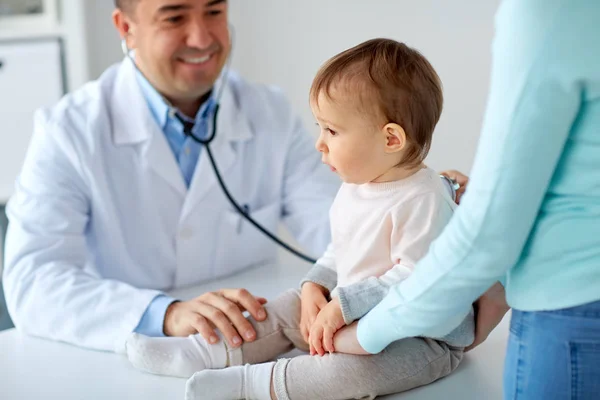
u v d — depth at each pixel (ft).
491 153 2.33
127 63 5.06
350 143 3.19
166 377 3.72
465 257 2.47
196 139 4.92
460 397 3.38
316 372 3.25
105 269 4.95
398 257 3.24
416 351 3.35
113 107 4.96
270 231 5.45
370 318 2.96
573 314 2.48
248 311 3.76
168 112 4.97
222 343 3.67
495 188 2.34
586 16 2.19
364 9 7.39
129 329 4.00
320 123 3.28
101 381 3.69
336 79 3.17
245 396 3.34
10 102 7.48
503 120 2.29
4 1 7.59
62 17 7.53
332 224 3.51
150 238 4.96
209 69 4.87
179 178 4.96
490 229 2.39
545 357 2.55
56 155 4.73
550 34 2.21
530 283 2.55
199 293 4.98
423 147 3.25
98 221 4.84
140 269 4.99
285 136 5.41
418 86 3.16
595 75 2.22
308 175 5.51
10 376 3.78
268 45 7.94
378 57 3.17
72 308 4.19
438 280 2.57
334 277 3.71
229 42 5.01
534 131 2.26
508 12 2.29
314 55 7.77
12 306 4.41
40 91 7.51
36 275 4.41
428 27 7.12
